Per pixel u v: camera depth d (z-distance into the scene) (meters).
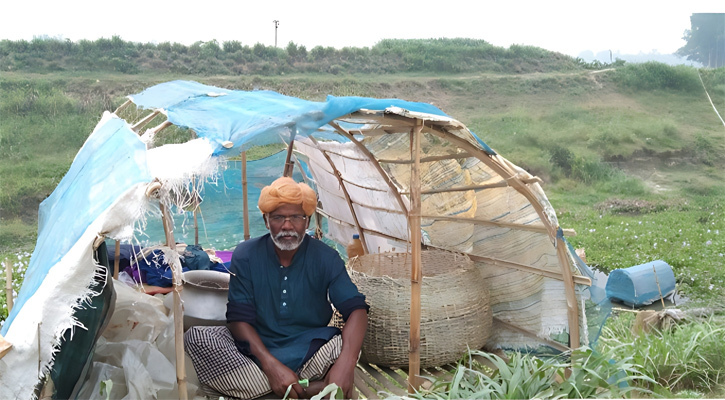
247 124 3.07
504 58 27.39
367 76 24.81
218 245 6.69
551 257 3.84
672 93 25.06
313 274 3.53
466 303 3.92
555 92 24.80
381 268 4.74
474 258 4.38
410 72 25.92
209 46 23.91
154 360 3.29
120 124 3.78
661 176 18.73
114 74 21.47
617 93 25.02
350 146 4.50
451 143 3.65
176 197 2.69
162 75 22.00
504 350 4.30
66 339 2.81
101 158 3.36
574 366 3.21
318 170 5.49
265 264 3.48
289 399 3.20
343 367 3.23
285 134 3.06
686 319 4.84
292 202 3.29
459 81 25.06
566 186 17.95
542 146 20.67
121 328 3.46
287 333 3.52
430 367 3.92
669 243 9.44
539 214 3.57
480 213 4.14
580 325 3.77
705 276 7.16
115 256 4.17
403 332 3.83
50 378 2.82
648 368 4.02
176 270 2.76
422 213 4.57
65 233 2.87
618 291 6.33
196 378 3.44
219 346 3.30
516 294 4.16
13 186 13.44
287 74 24.17
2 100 17.89
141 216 2.57
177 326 2.82
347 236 5.82
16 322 2.71
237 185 6.91
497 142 20.80
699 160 19.62
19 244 10.71
